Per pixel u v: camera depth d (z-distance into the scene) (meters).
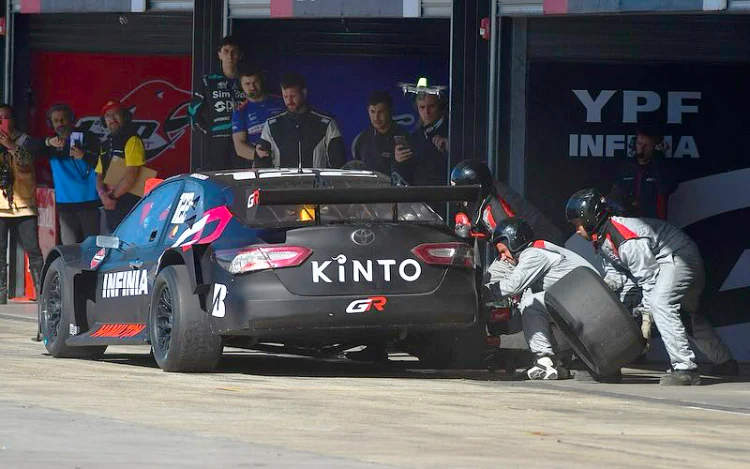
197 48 47.44
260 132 47.16
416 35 46.12
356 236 29.78
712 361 35.09
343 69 46.59
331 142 46.72
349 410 24.72
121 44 53.38
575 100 40.75
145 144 53.72
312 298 29.34
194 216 31.75
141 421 22.66
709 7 38.25
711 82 39.53
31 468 17.91
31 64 53.78
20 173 49.41
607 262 32.69
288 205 30.73
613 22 40.12
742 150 39.41
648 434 22.73
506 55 41.56
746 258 39.25
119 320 34.06
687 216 39.59
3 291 52.62
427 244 30.17
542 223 36.62
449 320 30.12
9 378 29.05
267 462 18.72
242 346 32.03
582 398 28.00
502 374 33.31
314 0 45.78
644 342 31.33
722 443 21.97
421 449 20.34
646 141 39.78
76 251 36.16
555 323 31.94
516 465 19.11
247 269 29.42
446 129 46.09
